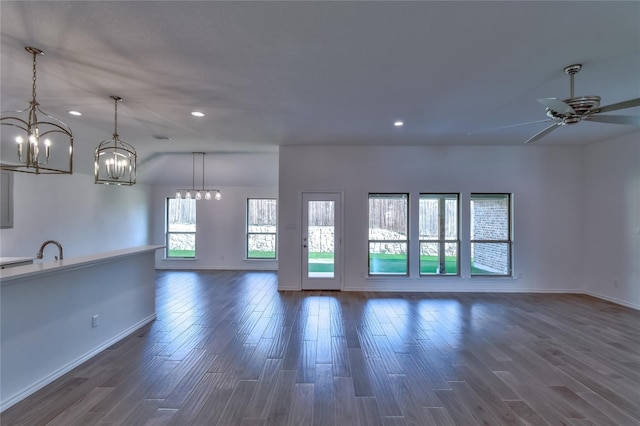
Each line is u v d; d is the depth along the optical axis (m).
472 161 6.01
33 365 2.57
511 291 6.00
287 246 6.06
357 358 3.22
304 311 4.79
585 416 2.30
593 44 2.41
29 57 2.59
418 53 2.56
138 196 7.76
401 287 6.04
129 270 3.86
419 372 2.94
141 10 2.01
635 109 3.94
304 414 2.31
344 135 5.23
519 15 2.06
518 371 2.96
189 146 6.13
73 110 3.91
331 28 2.21
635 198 4.98
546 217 5.97
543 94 3.42
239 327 4.09
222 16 2.07
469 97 3.51
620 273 5.22
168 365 3.04
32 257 4.81
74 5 1.96
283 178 6.04
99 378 2.79
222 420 2.23
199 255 8.30
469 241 6.05
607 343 3.62
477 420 2.25
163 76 2.96
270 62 2.71
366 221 6.05
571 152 5.95
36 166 2.38
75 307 3.01
